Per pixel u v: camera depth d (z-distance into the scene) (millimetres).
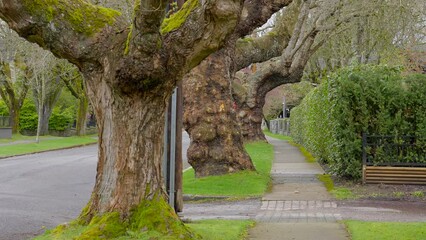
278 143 38875
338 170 14922
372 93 14328
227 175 15922
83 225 7449
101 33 7035
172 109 9547
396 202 12086
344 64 30266
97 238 6887
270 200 12695
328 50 34625
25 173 20344
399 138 14242
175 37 6762
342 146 14633
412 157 14219
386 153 14336
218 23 6820
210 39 6895
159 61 6715
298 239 8102
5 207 12211
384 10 24609
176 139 9648
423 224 8969
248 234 8516
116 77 6871
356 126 14508
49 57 38531
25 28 6906
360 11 22891
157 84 6953
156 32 6445
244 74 35375
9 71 46969
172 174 9492
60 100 58469
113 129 7301
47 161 26672
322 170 18922
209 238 7680
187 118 16266
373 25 26359
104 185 7395
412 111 14281
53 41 7004
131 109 7207
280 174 17750
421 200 12258
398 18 25766
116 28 7090
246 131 32531
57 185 16719
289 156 25562
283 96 58219
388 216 10203
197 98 16297
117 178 7270
